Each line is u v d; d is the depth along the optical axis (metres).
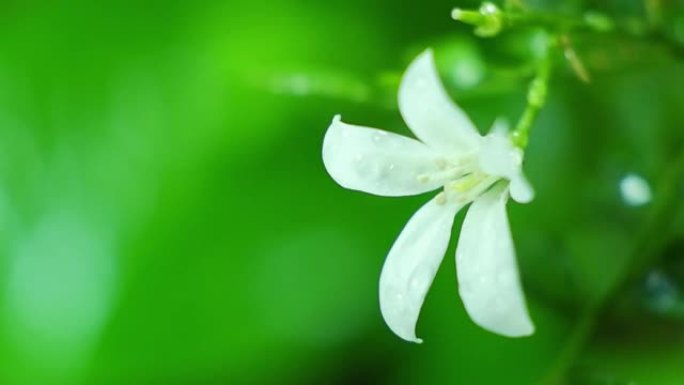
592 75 0.28
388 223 0.34
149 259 0.34
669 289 0.28
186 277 0.34
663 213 0.28
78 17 0.36
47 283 0.35
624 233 0.30
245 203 0.35
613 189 0.30
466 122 0.24
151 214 0.35
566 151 0.31
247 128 0.35
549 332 0.32
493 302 0.24
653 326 0.30
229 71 0.35
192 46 0.35
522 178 0.23
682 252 0.28
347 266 0.34
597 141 0.31
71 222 0.35
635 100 0.31
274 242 0.34
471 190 0.25
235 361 0.34
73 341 0.34
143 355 0.34
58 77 0.36
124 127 0.35
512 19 0.26
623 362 0.30
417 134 0.24
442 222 0.25
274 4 0.35
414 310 0.24
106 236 0.35
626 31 0.27
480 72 0.29
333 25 0.34
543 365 0.32
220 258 0.34
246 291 0.34
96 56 0.35
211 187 0.35
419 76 0.24
